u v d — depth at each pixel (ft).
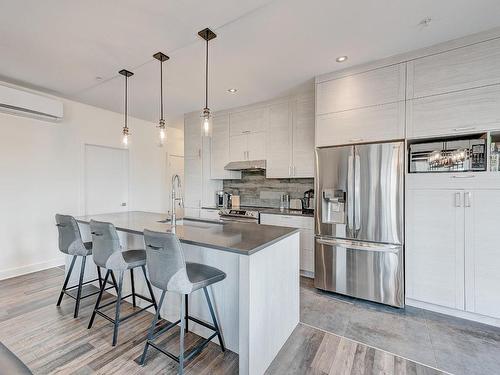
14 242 11.08
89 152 14.03
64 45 7.78
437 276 7.87
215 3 5.97
